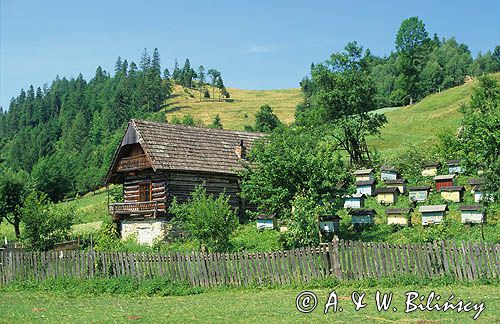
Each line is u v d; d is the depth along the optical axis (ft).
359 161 163.73
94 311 55.21
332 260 65.26
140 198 123.24
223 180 123.44
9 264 77.92
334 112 165.78
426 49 392.68
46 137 557.33
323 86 167.53
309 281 65.36
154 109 635.66
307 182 95.09
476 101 166.71
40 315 53.47
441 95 313.94
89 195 298.15
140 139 117.80
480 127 100.58
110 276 72.54
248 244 96.07
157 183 118.73
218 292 66.54
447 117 254.27
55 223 94.43
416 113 289.53
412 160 138.00
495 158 95.25
